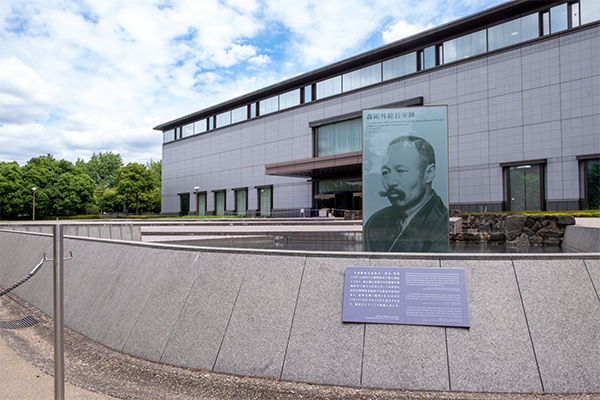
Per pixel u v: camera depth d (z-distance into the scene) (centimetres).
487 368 386
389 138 793
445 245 771
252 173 4866
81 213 7275
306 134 4231
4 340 589
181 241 1464
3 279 1066
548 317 404
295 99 4394
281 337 436
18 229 1609
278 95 4597
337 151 3950
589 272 421
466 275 436
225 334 454
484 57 2969
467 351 396
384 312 427
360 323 427
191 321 478
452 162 3120
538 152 2698
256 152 4819
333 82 4016
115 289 588
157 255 567
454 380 385
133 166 7306
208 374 430
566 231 1302
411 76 3375
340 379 402
